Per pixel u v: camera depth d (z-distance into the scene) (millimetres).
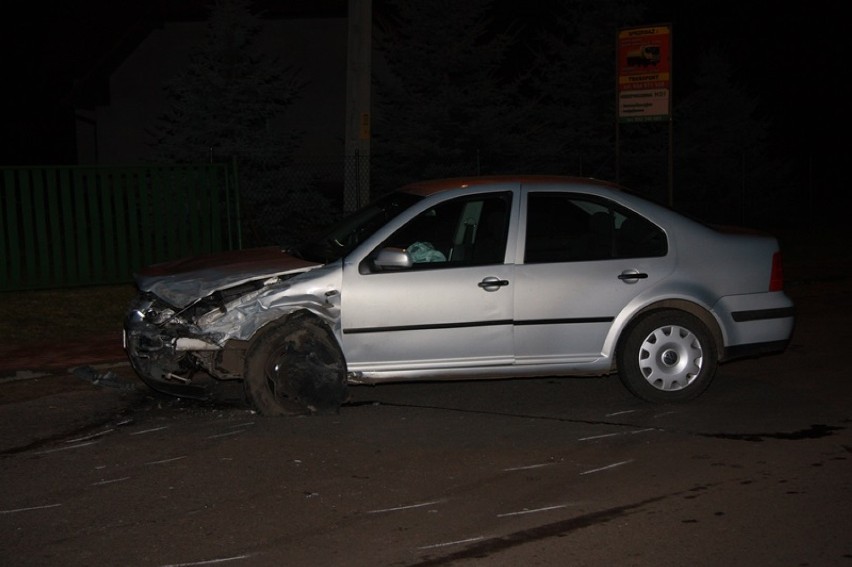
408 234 7793
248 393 7500
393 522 5457
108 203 12789
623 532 5309
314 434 7152
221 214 14297
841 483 6047
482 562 4926
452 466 6430
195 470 6363
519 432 7207
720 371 9117
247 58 17969
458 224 7871
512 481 6129
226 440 7012
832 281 14680
